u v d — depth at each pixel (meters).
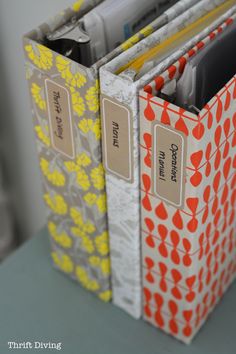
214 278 0.84
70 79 0.68
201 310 0.84
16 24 0.99
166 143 0.65
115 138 0.69
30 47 0.70
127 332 0.87
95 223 0.81
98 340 0.86
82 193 0.79
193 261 0.75
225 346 0.84
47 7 0.91
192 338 0.85
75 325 0.87
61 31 0.72
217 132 0.65
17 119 1.18
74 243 0.87
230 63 0.73
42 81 0.71
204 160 0.65
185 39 0.70
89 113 0.69
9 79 1.11
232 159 0.72
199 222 0.71
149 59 0.68
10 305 0.90
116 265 0.85
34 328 0.87
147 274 0.82
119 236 0.80
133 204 0.74
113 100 0.66
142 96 0.63
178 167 0.66
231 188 0.76
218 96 0.62
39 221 1.38
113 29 0.73
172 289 0.81
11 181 1.35
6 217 1.41
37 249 0.98
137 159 0.70
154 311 0.86
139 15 0.75
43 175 0.83
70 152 0.76
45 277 0.94
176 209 0.71
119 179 0.73
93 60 0.73
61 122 0.74
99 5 0.73
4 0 0.96
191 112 0.64
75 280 0.93
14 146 1.25
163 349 0.85
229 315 0.88
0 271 0.95
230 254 0.86
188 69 0.65
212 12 0.72
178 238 0.74
